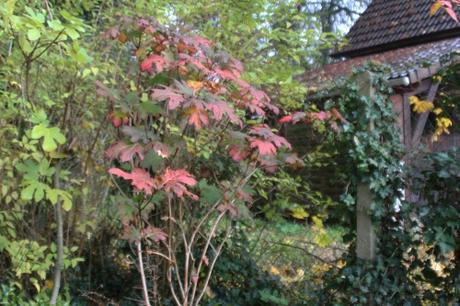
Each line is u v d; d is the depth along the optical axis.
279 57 4.88
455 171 3.48
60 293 3.97
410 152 3.81
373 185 3.69
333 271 3.95
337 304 3.76
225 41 4.60
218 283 4.30
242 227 4.57
